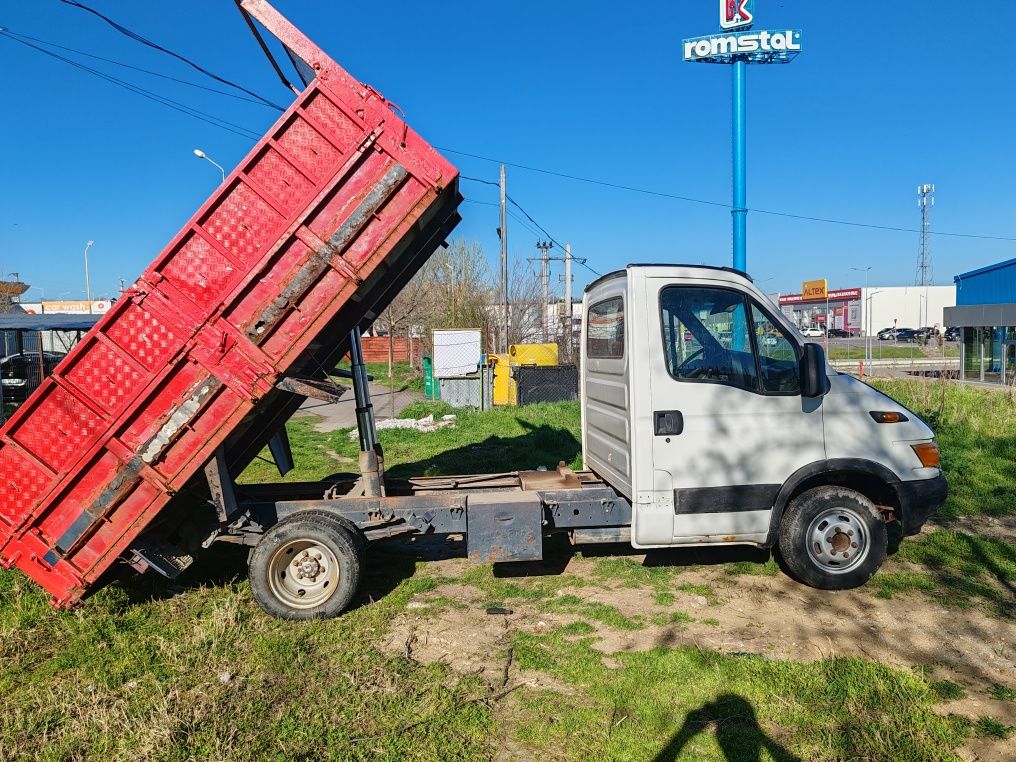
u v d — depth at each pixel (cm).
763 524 556
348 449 1339
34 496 493
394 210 502
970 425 1190
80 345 486
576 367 2011
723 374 553
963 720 374
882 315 7850
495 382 1994
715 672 425
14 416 486
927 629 491
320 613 519
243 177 492
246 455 661
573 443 1270
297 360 539
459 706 395
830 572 560
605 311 627
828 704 387
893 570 606
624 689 410
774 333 561
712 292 554
